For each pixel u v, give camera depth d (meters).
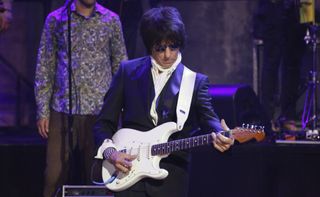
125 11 16.64
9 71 25.30
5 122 24.20
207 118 9.79
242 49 22.81
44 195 13.55
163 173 9.52
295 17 17.28
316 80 15.83
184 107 9.80
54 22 13.44
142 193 9.85
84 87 13.27
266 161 13.71
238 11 22.88
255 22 18.31
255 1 22.78
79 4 13.35
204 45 23.02
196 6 23.02
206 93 10.00
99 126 10.36
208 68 23.00
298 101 17.81
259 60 18.48
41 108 13.36
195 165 14.28
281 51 17.67
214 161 14.13
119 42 13.54
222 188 14.05
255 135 9.09
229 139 9.01
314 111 15.57
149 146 9.72
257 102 15.45
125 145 9.90
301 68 18.22
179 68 10.12
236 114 14.87
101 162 10.42
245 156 13.86
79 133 13.40
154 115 9.93
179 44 9.81
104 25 13.41
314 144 13.70
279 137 15.29
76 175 13.76
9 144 15.23
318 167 13.43
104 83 13.40
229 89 15.24
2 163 15.23
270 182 13.70
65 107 13.23
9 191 15.24
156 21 9.74
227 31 22.94
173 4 23.12
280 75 18.42
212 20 23.00
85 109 13.26
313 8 15.39
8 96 25.00
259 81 18.41
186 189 9.96
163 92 9.98
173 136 9.92
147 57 10.43
